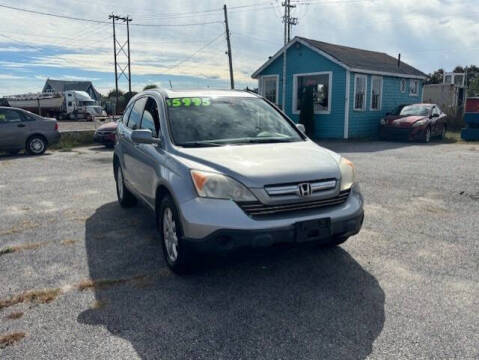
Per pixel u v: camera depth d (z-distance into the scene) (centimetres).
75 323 320
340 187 387
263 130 473
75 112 4984
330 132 1989
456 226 552
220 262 433
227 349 285
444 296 357
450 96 2992
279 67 2148
